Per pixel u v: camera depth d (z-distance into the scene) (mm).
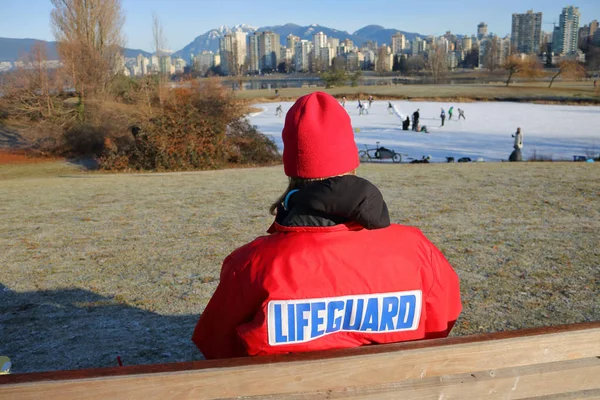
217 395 1481
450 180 13367
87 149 33469
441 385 1589
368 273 1596
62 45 35531
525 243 6980
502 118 50469
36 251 7371
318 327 1583
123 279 6016
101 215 9906
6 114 40312
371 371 1541
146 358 4039
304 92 97125
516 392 1656
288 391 1509
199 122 25969
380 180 13586
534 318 4523
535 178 13305
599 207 9391
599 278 5516
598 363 1707
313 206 1577
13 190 14422
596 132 37656
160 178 17125
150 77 33219
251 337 1566
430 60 162250
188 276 6031
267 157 27219
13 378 1422
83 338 4453
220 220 9000
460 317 4582
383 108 67438
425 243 1724
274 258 1587
